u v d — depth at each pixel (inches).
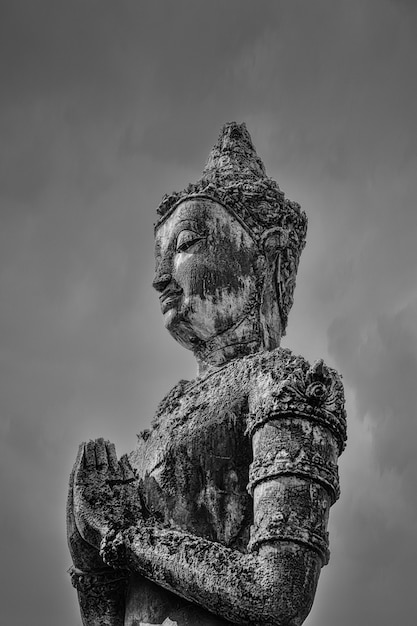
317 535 221.6
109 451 243.4
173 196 267.0
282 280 263.6
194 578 220.7
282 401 230.1
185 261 257.8
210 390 245.6
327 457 228.5
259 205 265.6
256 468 227.3
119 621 241.9
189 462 237.9
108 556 228.7
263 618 216.8
